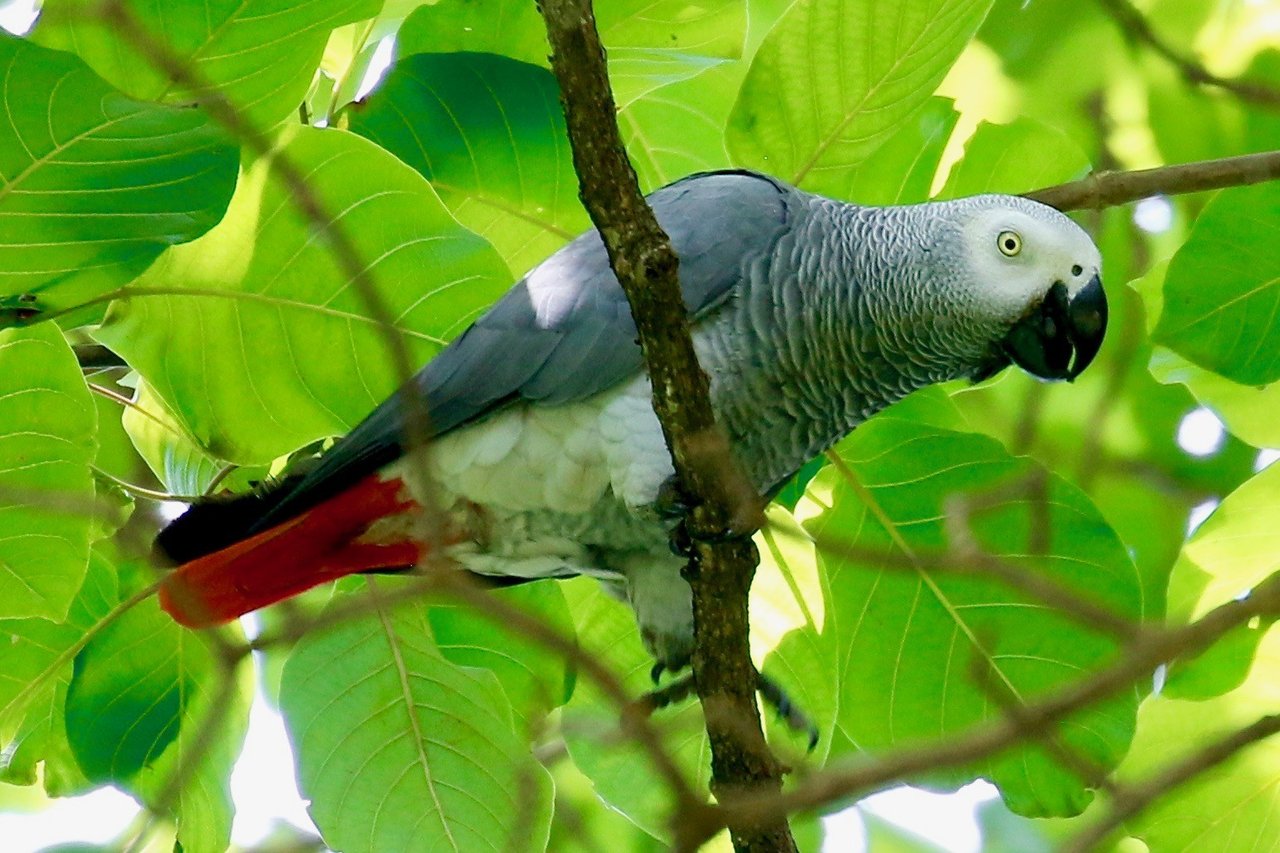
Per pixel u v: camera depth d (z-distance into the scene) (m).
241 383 7.37
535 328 7.31
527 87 7.96
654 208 7.74
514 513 7.54
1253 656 8.04
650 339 5.62
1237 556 8.43
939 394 8.76
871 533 8.03
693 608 6.46
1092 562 7.77
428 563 4.27
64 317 7.19
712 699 6.26
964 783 7.75
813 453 7.84
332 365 7.39
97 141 5.92
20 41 5.45
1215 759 3.42
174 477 8.33
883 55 7.82
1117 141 11.82
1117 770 8.38
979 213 7.96
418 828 7.54
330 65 8.88
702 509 6.05
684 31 8.18
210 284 7.19
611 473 7.22
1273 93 7.90
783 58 7.89
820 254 7.60
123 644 7.81
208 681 7.87
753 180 7.86
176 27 6.40
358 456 7.35
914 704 8.02
